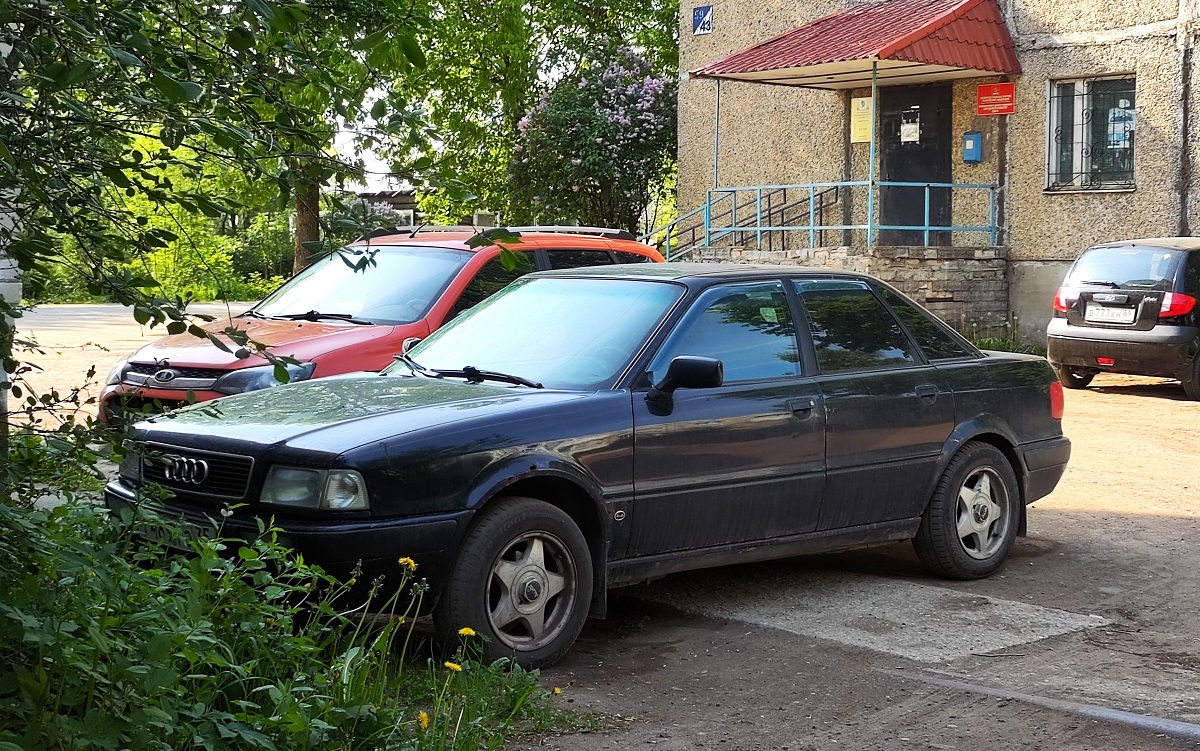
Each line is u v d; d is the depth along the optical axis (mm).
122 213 3096
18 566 3355
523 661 5238
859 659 5562
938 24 19141
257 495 5066
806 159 23078
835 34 20500
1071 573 7215
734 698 5012
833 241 22750
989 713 4824
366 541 4898
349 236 2973
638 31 33500
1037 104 20031
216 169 3256
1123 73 19219
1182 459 10953
